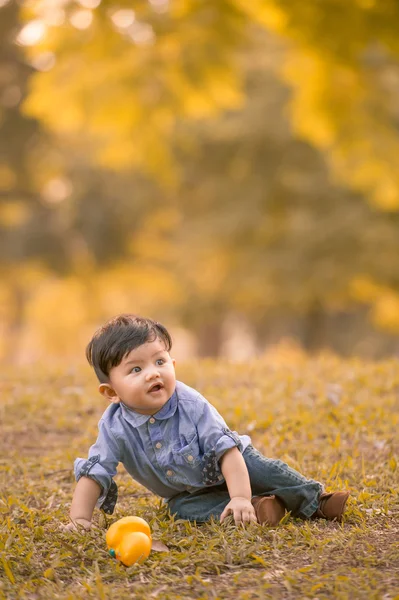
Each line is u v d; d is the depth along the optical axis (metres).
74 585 3.13
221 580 3.15
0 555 3.41
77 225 28.88
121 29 12.97
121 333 3.82
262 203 23.88
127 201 27.91
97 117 13.58
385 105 14.16
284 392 6.94
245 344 37.91
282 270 22.78
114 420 3.96
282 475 3.88
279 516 3.82
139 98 13.35
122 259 29.62
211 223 24.16
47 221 29.25
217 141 23.69
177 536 3.68
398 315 24.77
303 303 23.41
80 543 3.57
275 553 3.39
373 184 16.09
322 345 26.80
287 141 23.38
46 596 3.00
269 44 22.05
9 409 6.85
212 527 3.70
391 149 14.31
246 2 12.50
